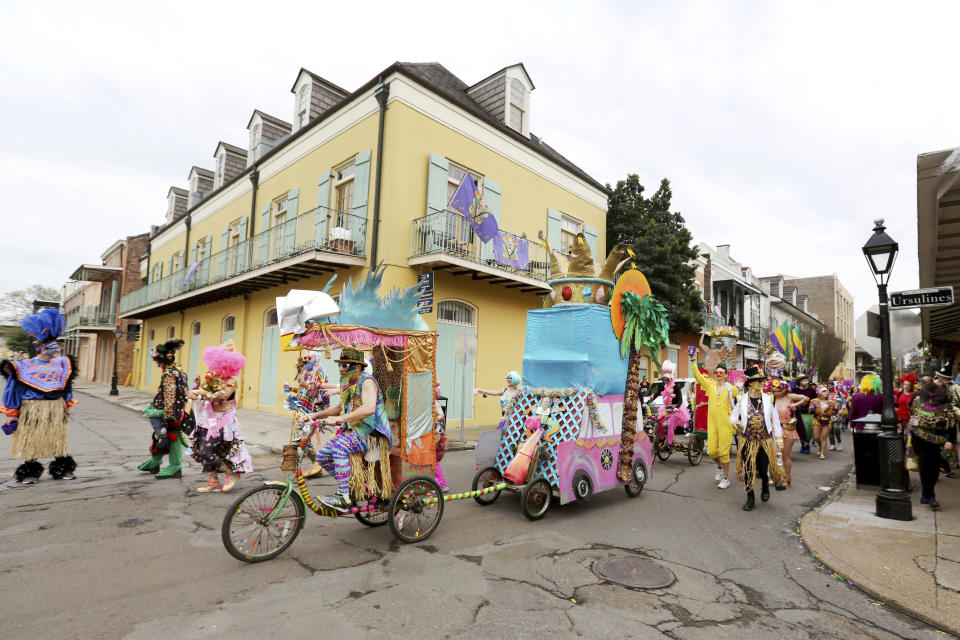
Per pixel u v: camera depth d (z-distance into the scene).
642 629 3.08
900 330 6.33
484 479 5.93
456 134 13.39
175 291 20.91
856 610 3.44
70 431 10.91
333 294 12.62
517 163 15.12
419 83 12.55
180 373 6.86
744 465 6.13
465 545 4.52
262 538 4.15
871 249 5.86
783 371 8.01
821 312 47.34
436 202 12.62
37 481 6.37
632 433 6.29
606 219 19.39
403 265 12.03
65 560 3.93
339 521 5.14
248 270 13.89
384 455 4.46
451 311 13.30
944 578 3.83
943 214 5.62
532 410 5.73
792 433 7.33
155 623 2.99
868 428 7.42
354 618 3.11
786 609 3.43
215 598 3.33
